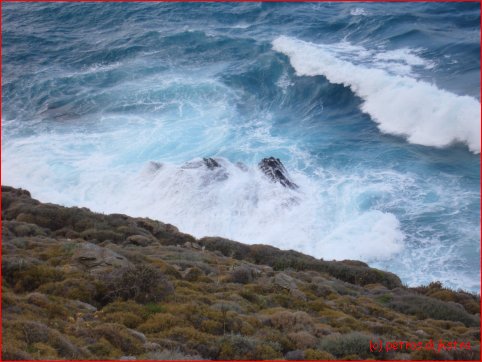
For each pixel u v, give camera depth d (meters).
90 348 12.32
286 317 15.83
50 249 20.47
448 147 43.53
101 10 85.50
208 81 58.09
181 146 45.81
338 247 32.50
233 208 36.94
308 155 43.56
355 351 14.15
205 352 13.24
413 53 59.62
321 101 53.84
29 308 14.02
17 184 41.06
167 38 70.25
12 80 61.72
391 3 78.56
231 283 20.20
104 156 44.66
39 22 82.88
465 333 18.75
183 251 25.64
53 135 48.66
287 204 36.56
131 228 28.72
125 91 57.09
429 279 29.14
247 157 43.47
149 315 15.08
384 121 48.62
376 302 22.02
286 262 27.56
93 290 16.52
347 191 37.88
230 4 84.38
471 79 51.34
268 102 54.56
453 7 72.44
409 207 35.50
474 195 36.41
